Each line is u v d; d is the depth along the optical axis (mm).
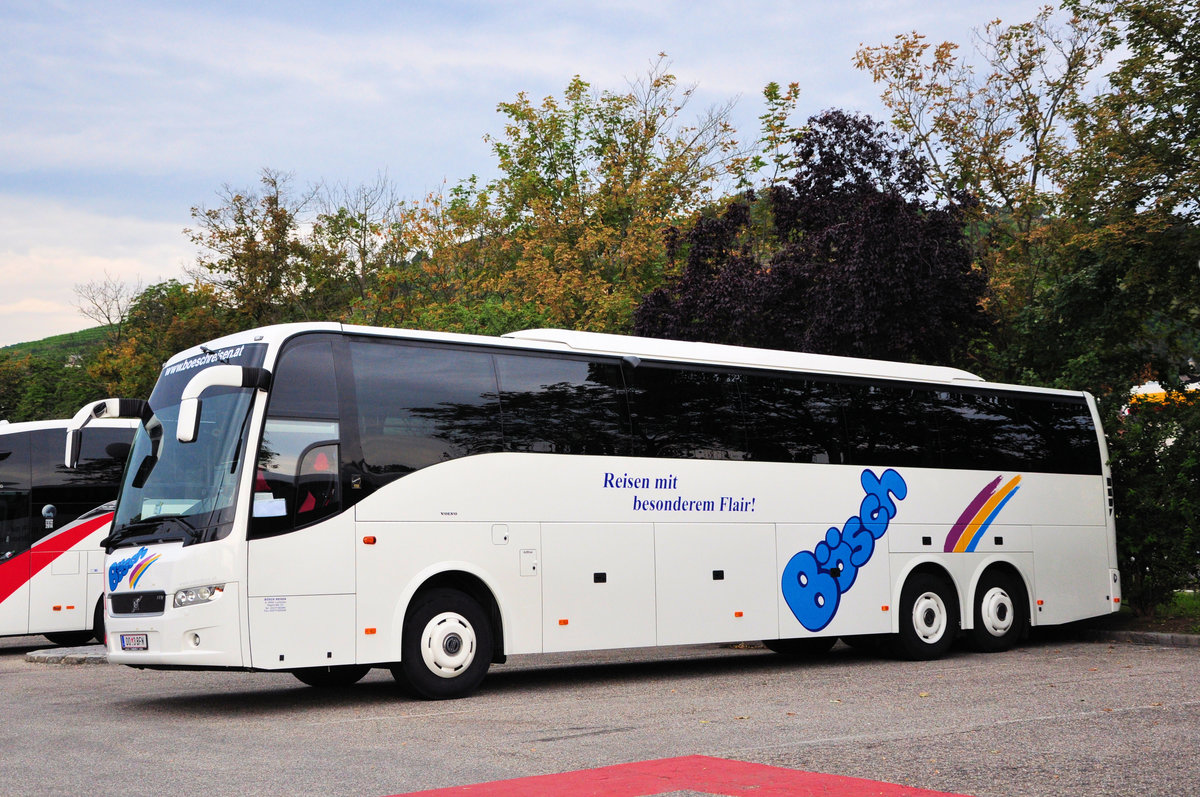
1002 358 22047
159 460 11555
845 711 10453
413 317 37875
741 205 24734
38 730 9914
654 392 13828
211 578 10508
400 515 11547
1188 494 18359
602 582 12969
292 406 11109
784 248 24047
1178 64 20547
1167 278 20375
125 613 11195
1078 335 21188
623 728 9570
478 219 45656
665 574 13508
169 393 12078
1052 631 19203
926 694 11617
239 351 11445
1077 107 22047
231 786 7199
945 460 16375
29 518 19906
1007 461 17078
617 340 13789
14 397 70750
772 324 22656
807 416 15141
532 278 38281
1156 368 21188
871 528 15430
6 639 24281
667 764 7727
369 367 11680
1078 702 10750
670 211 43562
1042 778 7191
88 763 8133
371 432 11547
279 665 10648
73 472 20438
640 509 13406
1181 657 15180
